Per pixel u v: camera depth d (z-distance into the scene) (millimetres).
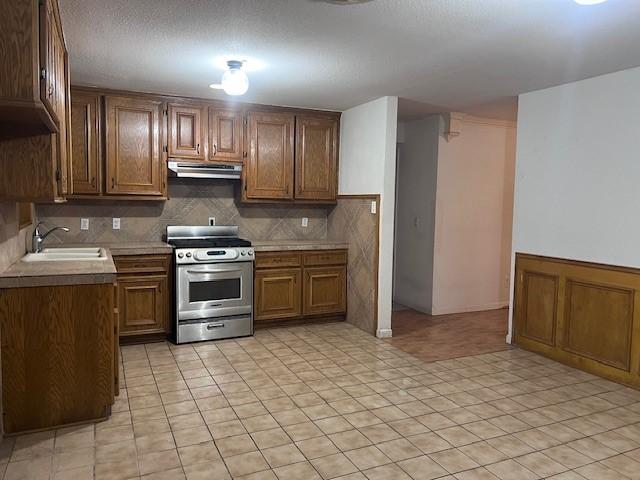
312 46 3035
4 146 2283
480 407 3084
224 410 2992
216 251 4438
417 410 3027
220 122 4688
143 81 3975
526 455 2510
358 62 3361
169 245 4430
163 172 4500
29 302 2650
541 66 3400
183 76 3809
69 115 3023
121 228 4711
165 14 2551
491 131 5793
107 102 4238
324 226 5645
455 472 2340
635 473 2354
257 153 4863
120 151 4324
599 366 3656
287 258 4867
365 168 4828
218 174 4664
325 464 2395
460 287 5777
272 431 2729
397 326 5086
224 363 3859
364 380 3525
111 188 4305
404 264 6102
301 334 4715
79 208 4543
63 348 2729
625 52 3064
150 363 3834
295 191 5082
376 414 2963
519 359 4035
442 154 5504
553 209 4008
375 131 4645
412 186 5914
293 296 4930
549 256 4051
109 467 2338
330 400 3164
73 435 2654
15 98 1772
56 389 2730
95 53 3229
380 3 2371
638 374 3402
